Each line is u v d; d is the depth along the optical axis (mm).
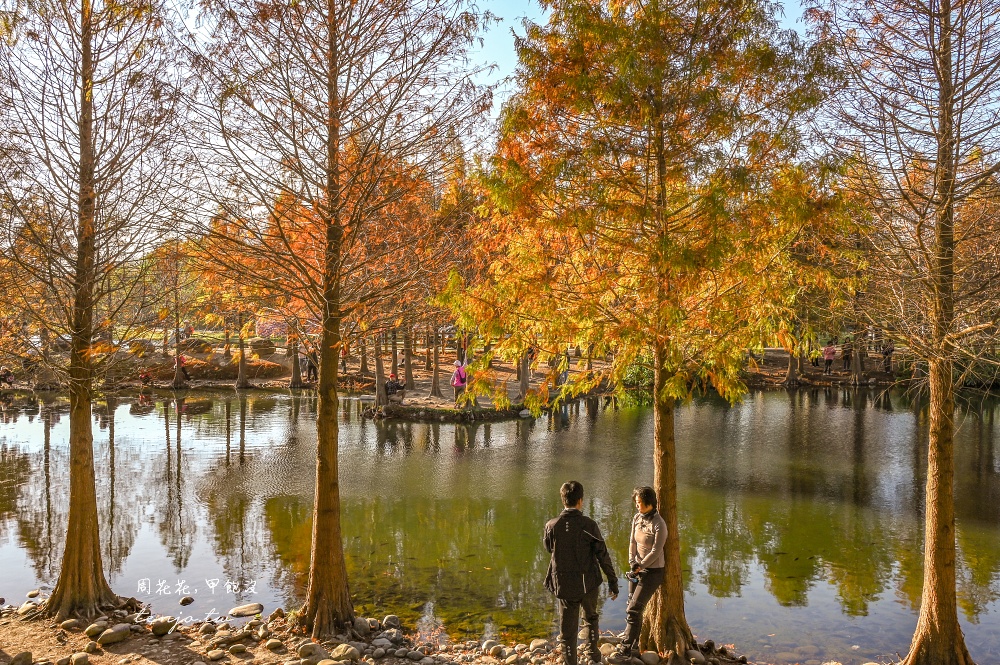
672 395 6066
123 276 8688
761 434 24594
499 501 15289
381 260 8641
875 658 7902
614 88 5879
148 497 15305
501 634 8375
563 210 6359
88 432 8422
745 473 18234
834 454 20906
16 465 18484
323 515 7887
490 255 8273
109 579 10203
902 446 22219
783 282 6098
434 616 8953
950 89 6730
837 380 40969
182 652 7203
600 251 6402
